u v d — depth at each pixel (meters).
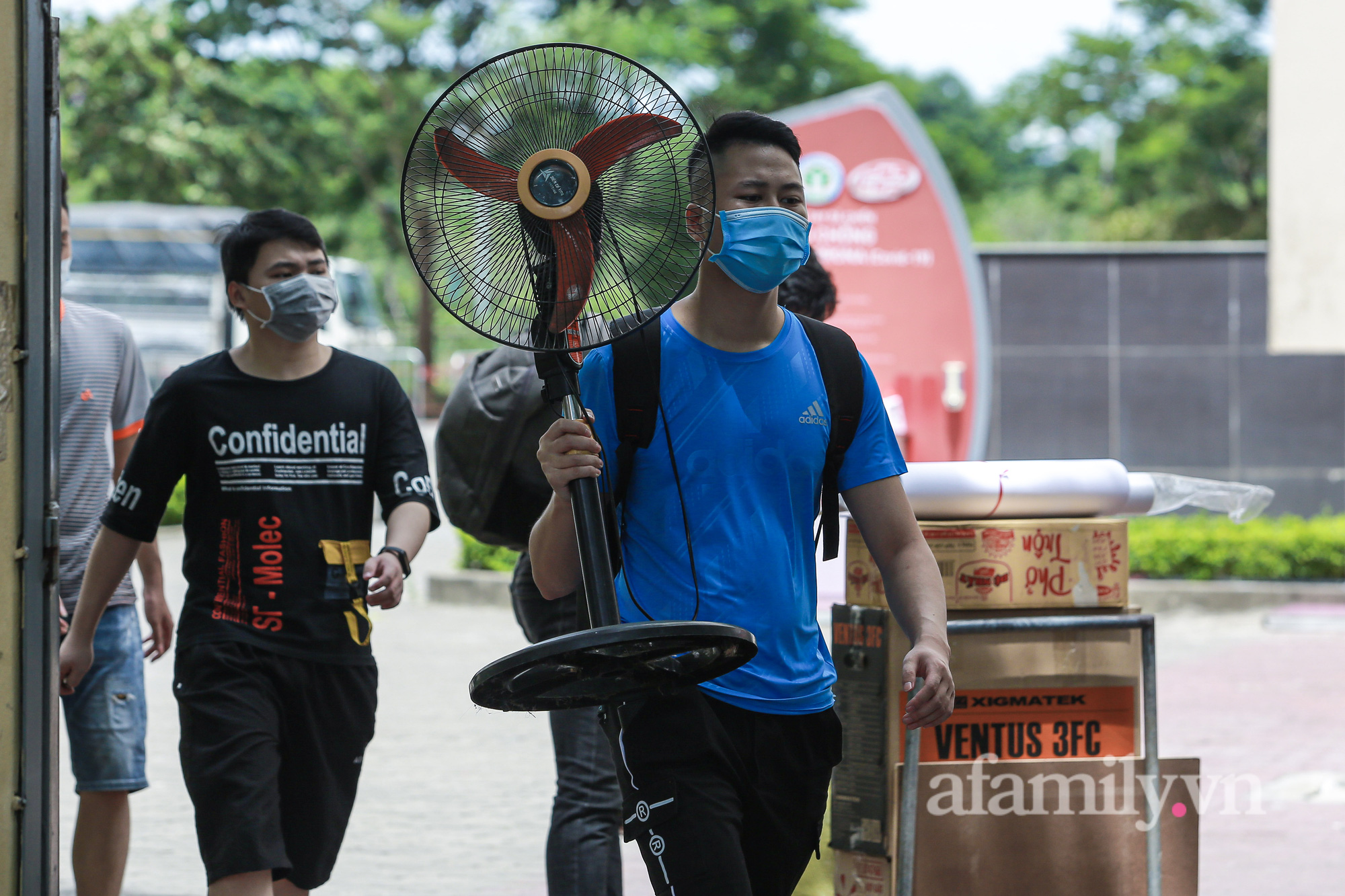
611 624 7.20
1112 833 10.67
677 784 7.70
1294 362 42.56
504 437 11.73
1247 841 17.34
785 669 8.05
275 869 9.94
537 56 7.66
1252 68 109.31
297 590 10.50
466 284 7.64
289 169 92.69
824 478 8.42
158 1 92.56
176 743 22.48
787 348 8.27
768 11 106.19
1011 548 10.96
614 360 8.07
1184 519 41.72
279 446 10.62
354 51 95.19
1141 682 11.02
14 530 7.89
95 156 88.62
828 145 38.59
